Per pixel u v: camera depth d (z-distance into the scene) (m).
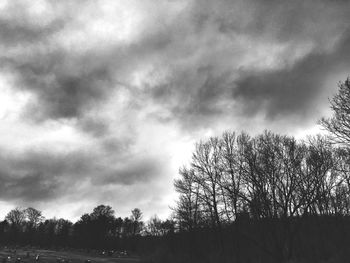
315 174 37.88
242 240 48.56
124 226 154.12
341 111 26.05
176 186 51.62
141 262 65.56
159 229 90.44
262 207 38.50
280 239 37.97
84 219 154.38
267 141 41.53
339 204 43.75
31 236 156.50
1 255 67.88
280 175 39.12
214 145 47.28
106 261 75.69
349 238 39.62
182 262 56.16
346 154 28.66
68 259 70.38
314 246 40.97
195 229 56.94
